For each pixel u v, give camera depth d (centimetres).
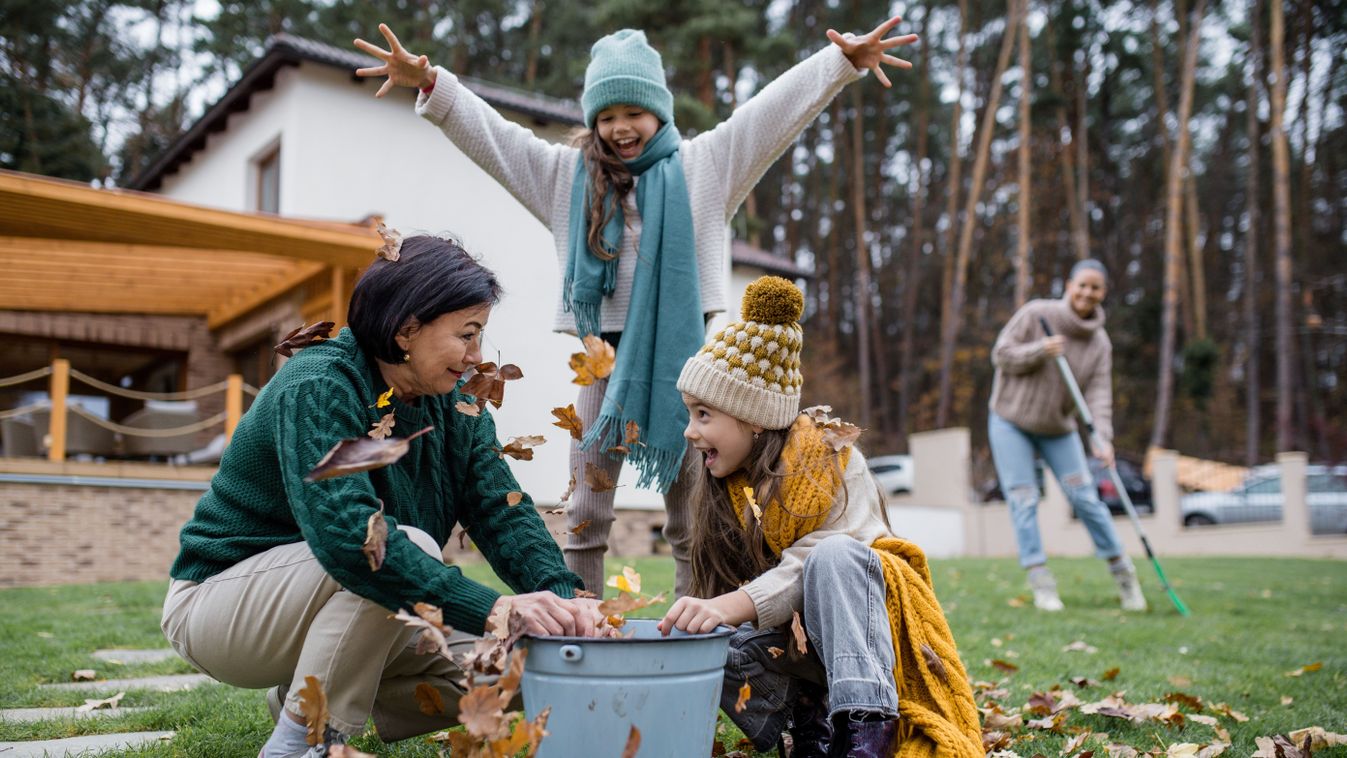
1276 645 361
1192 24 2173
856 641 156
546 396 1008
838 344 2739
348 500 142
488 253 1023
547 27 2222
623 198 239
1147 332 2500
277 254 823
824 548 163
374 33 1934
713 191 241
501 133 247
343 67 991
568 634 144
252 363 1112
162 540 763
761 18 2459
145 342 1122
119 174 2033
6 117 1752
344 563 141
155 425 840
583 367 152
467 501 184
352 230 841
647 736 136
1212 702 255
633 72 232
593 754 136
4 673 286
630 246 238
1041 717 234
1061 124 2455
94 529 736
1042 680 280
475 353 164
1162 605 501
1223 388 2278
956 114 2245
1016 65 2500
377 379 166
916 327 2878
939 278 2775
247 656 160
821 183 2794
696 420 182
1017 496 485
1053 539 1284
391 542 143
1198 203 2714
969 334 2606
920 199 2484
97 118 2006
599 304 237
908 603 166
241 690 257
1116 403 2352
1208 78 2556
